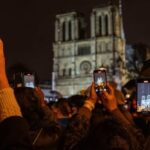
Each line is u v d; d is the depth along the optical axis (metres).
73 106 14.47
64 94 191.25
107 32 187.25
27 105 8.16
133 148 4.89
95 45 187.38
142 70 7.76
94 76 7.97
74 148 5.24
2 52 4.24
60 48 195.12
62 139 7.63
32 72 9.28
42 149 8.40
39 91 9.29
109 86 7.92
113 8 187.38
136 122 9.16
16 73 9.20
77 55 191.00
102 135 4.77
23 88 8.30
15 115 4.25
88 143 4.81
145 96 7.52
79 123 7.71
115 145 4.71
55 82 193.00
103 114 8.39
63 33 197.00
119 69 181.12
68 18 196.62
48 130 8.48
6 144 4.06
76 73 190.12
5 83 4.29
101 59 185.50
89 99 8.11
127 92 17.22
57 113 14.52
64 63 193.38
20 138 4.11
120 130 4.84
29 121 8.29
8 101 4.27
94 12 191.00
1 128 4.14
